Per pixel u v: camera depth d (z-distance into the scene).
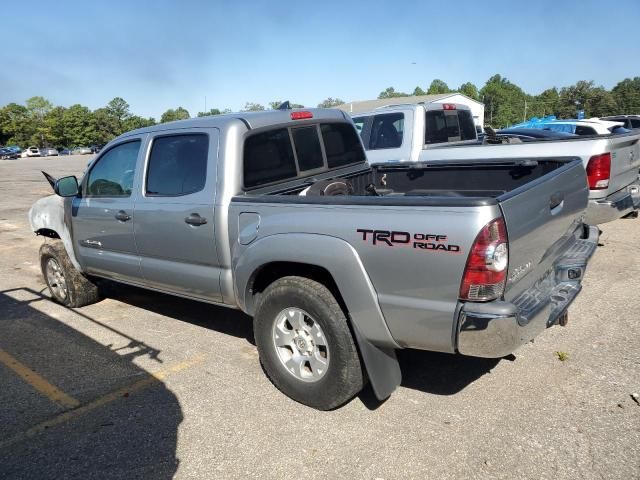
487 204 2.70
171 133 4.21
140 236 4.46
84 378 4.14
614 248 6.93
